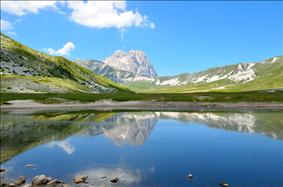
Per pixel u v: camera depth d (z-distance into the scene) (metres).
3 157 33.75
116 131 54.16
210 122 68.50
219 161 31.11
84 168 28.92
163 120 74.31
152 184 23.78
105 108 126.38
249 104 129.75
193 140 43.94
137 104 145.88
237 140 43.16
